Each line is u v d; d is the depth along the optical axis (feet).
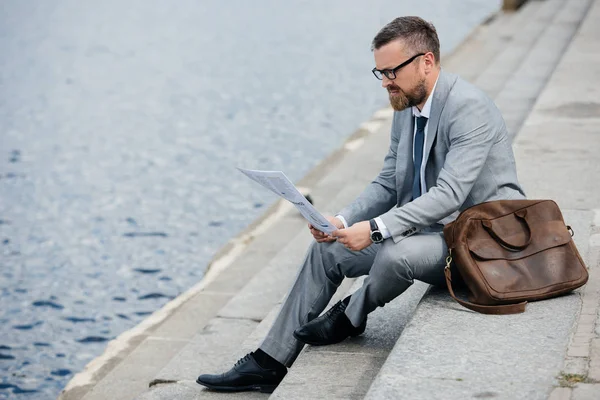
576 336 15.46
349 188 37.22
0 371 27.71
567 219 22.35
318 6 109.40
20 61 83.30
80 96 69.51
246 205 44.14
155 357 24.68
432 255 16.62
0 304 32.83
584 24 55.83
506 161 17.21
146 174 49.65
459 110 16.72
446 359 15.02
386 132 47.37
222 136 57.57
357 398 15.83
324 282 17.84
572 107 35.53
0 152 54.34
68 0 119.65
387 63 16.67
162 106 65.92
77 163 51.93
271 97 67.77
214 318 24.50
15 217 42.70
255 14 105.81
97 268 36.40
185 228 41.06
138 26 100.32
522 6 86.17
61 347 29.37
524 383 14.10
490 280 16.34
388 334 18.42
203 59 82.48
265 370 18.04
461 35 88.38
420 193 17.54
